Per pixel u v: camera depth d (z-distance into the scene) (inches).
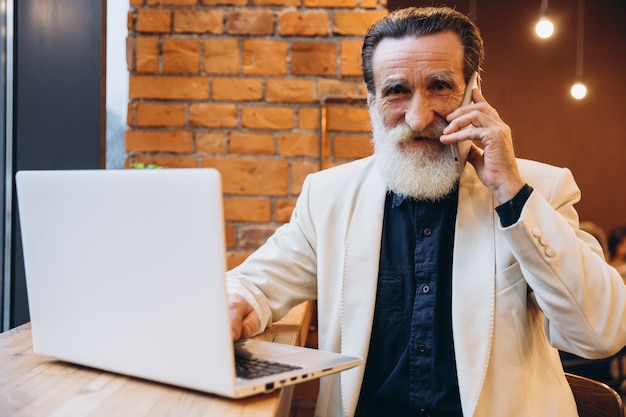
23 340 44.5
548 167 47.8
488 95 103.8
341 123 95.7
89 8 85.7
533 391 43.6
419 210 47.9
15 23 82.8
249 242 96.8
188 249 30.5
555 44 102.9
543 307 42.4
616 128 103.1
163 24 96.5
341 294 47.7
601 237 104.0
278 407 31.8
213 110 96.6
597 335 41.3
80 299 35.7
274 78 96.1
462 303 44.1
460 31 45.7
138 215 32.1
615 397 47.3
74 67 85.4
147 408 30.4
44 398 31.8
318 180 52.2
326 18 95.5
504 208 42.3
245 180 96.8
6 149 83.4
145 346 33.1
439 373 45.1
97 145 86.6
